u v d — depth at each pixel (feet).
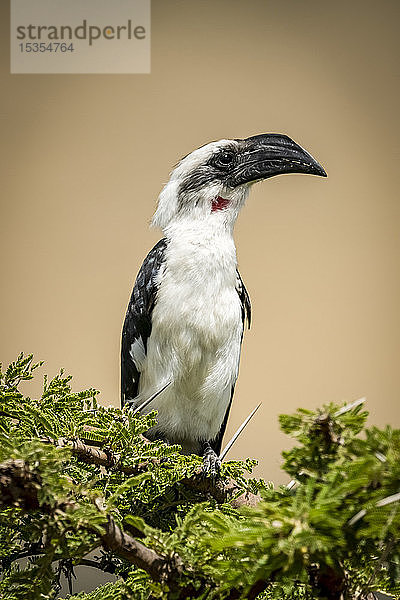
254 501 12.28
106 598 8.44
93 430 10.57
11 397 10.58
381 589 7.99
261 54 38.58
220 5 38.40
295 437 6.51
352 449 6.35
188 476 11.47
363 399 6.59
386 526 5.63
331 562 5.80
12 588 7.98
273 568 5.77
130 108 37.65
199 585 6.76
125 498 10.47
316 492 6.11
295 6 38.96
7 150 37.06
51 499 6.49
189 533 7.02
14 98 37.32
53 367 35.78
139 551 6.82
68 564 11.35
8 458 6.59
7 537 10.85
